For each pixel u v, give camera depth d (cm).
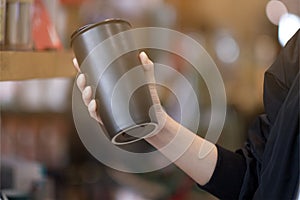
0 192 141
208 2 276
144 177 235
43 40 135
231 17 282
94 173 233
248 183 119
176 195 232
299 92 100
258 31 285
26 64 112
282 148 101
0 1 110
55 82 239
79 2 213
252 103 264
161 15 259
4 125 226
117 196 222
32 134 230
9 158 193
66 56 137
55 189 212
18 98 233
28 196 166
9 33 116
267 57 281
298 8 287
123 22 93
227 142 249
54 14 157
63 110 239
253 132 124
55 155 232
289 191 100
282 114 102
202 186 123
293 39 117
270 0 288
